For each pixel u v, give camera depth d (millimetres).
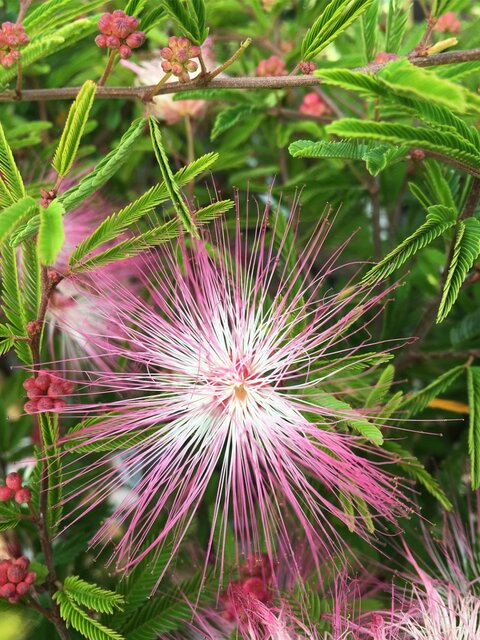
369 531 127
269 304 142
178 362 132
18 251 130
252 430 129
